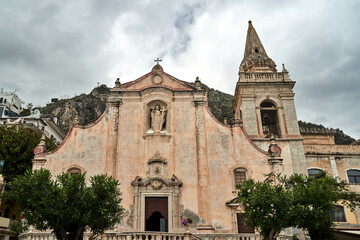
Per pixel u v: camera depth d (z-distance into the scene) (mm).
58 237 15758
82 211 15445
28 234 21641
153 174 25469
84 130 26906
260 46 37562
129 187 25156
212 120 27344
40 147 26422
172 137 26734
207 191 24906
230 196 24781
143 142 26562
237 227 23766
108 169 25609
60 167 25656
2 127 32500
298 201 16344
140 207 24406
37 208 15422
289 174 28062
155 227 27859
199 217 24141
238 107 35531
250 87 32594
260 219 16172
